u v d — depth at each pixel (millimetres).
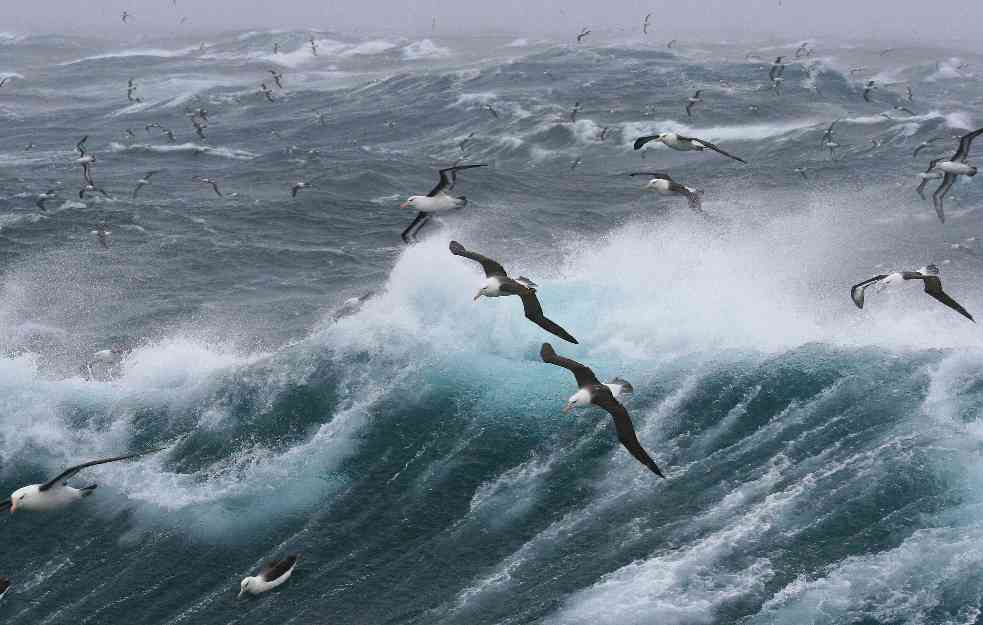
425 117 88938
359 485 29969
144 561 27312
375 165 69500
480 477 29844
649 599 24203
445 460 30688
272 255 51875
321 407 33438
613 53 121812
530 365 34906
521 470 29906
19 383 35281
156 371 35812
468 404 33062
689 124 79750
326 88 111438
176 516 28922
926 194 56281
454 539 27344
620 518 27359
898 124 75938
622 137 76875
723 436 30547
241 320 42219
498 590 25250
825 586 24141
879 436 29516
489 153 76000
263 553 27438
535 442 31062
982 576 23969
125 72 133875
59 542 28062
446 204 23641
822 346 34438
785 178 62031
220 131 89125
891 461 28125
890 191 57469
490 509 28422
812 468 28500
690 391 32656
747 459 29344
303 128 88625
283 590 25891
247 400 33906
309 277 48438
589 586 24859
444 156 76312
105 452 32188
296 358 35469
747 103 85500
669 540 26203
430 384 34031
